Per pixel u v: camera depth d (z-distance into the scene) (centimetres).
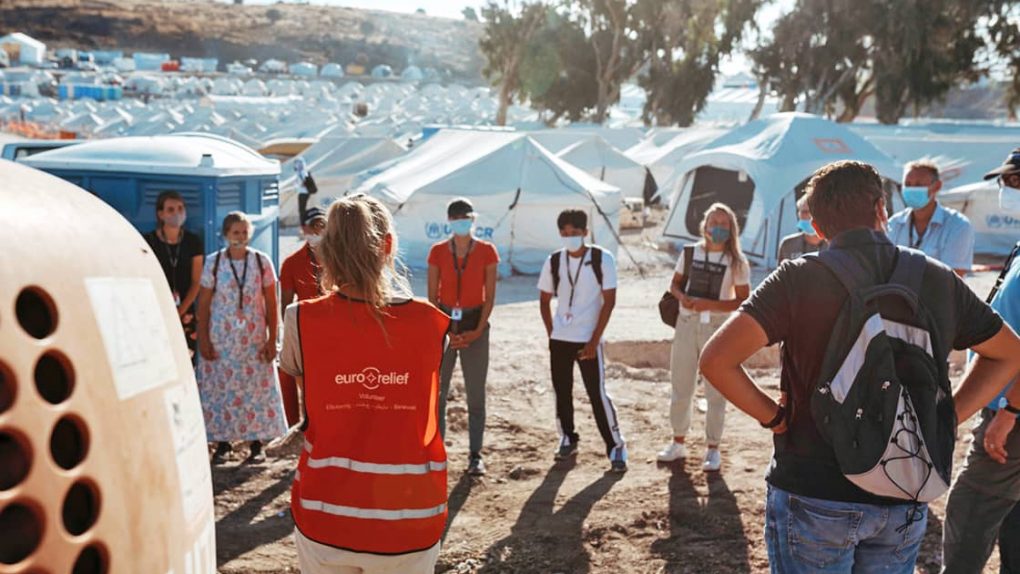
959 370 877
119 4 15750
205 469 120
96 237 102
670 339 998
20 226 91
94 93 7469
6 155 785
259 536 500
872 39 4834
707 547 490
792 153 1783
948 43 4706
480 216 1616
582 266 595
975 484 338
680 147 3031
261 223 749
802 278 239
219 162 680
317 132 4416
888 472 223
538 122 6262
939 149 2411
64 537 88
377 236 279
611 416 604
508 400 765
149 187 674
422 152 1889
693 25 5669
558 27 5916
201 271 610
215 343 586
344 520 275
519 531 511
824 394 230
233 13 16588
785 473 242
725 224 579
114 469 95
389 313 279
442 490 287
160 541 103
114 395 97
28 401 85
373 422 278
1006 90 5003
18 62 10688
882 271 237
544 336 1028
